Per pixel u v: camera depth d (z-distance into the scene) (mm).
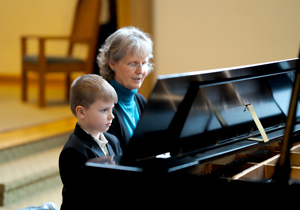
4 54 6438
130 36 1662
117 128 1689
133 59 1664
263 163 1452
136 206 1171
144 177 1147
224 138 1518
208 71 1287
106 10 4887
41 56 4734
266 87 1530
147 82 4207
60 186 3301
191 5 3885
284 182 1136
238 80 1391
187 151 1378
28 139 3520
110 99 1452
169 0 4004
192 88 1277
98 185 1214
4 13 6301
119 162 1235
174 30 4020
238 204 1169
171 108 1247
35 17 6148
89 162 1236
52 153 3592
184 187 1181
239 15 3609
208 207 1187
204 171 1502
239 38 3639
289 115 1241
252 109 1526
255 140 1558
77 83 1476
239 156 1661
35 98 5613
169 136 1314
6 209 2768
